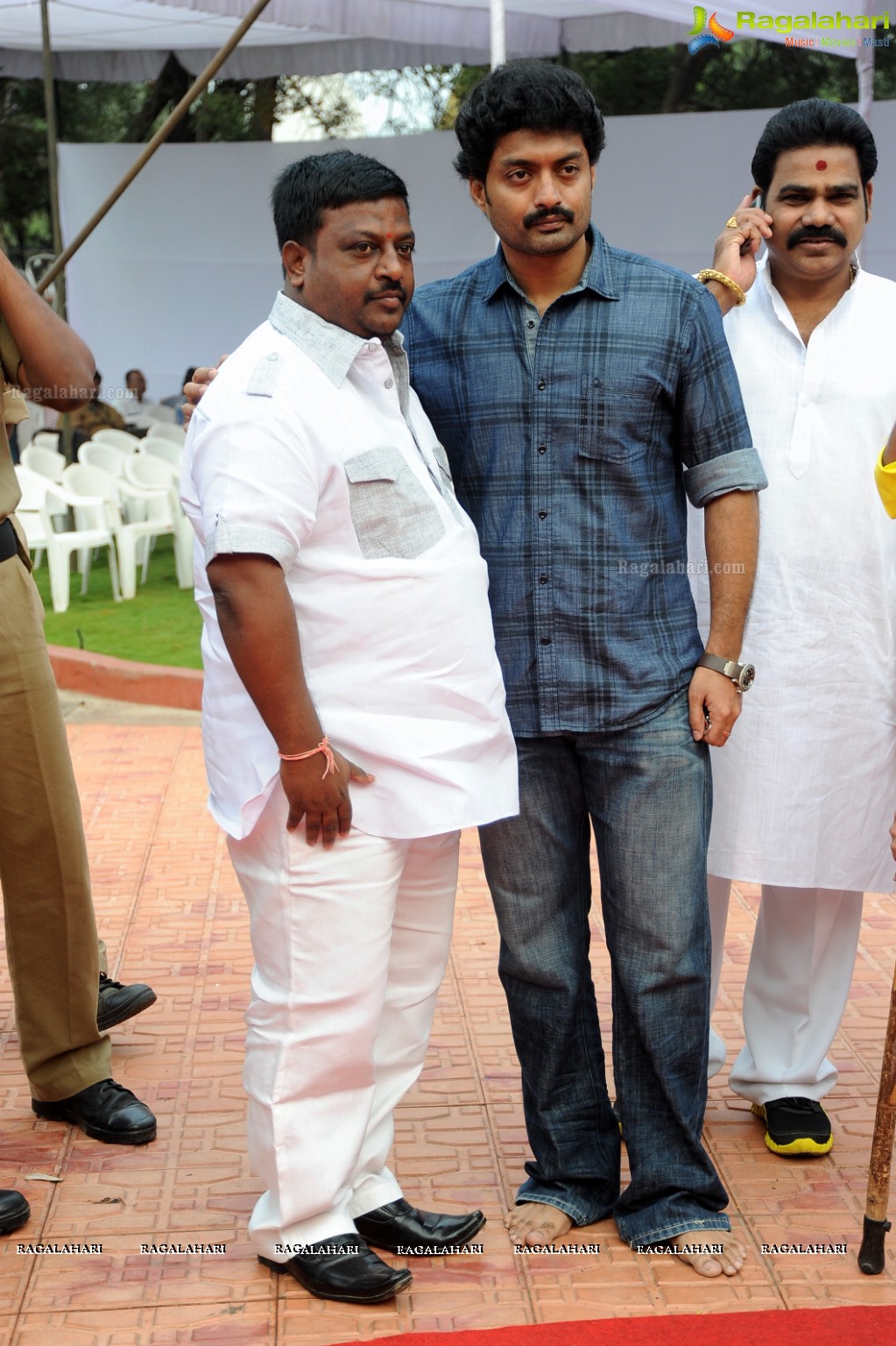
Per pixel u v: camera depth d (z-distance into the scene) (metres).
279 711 2.22
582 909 2.73
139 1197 2.86
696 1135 2.64
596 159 2.46
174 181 12.05
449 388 2.57
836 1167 2.98
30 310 2.72
